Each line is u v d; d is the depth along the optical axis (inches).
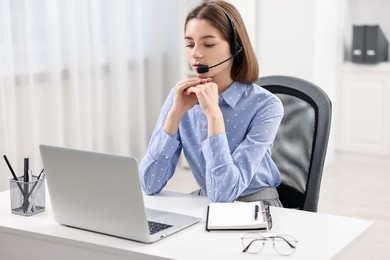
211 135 92.4
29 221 87.2
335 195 198.8
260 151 94.9
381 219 178.9
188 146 101.0
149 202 95.4
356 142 234.2
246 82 98.3
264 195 98.2
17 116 179.2
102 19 204.8
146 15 221.5
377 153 231.0
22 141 180.5
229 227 81.8
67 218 84.3
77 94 193.3
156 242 78.7
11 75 172.9
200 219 86.7
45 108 186.5
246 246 76.7
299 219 85.9
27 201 89.2
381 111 228.7
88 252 79.8
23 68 177.6
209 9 93.7
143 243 78.5
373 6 239.8
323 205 189.9
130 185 76.7
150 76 225.3
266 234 80.7
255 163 94.4
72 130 194.1
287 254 74.4
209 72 95.0
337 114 236.1
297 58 221.6
